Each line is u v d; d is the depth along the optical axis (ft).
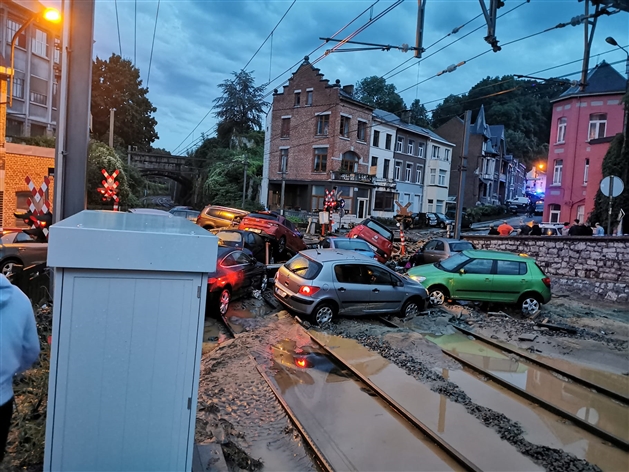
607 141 88.89
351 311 33.94
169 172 176.04
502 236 58.85
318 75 130.82
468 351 29.99
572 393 23.94
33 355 9.09
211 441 15.52
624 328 37.06
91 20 25.29
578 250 51.90
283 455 16.25
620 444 18.52
